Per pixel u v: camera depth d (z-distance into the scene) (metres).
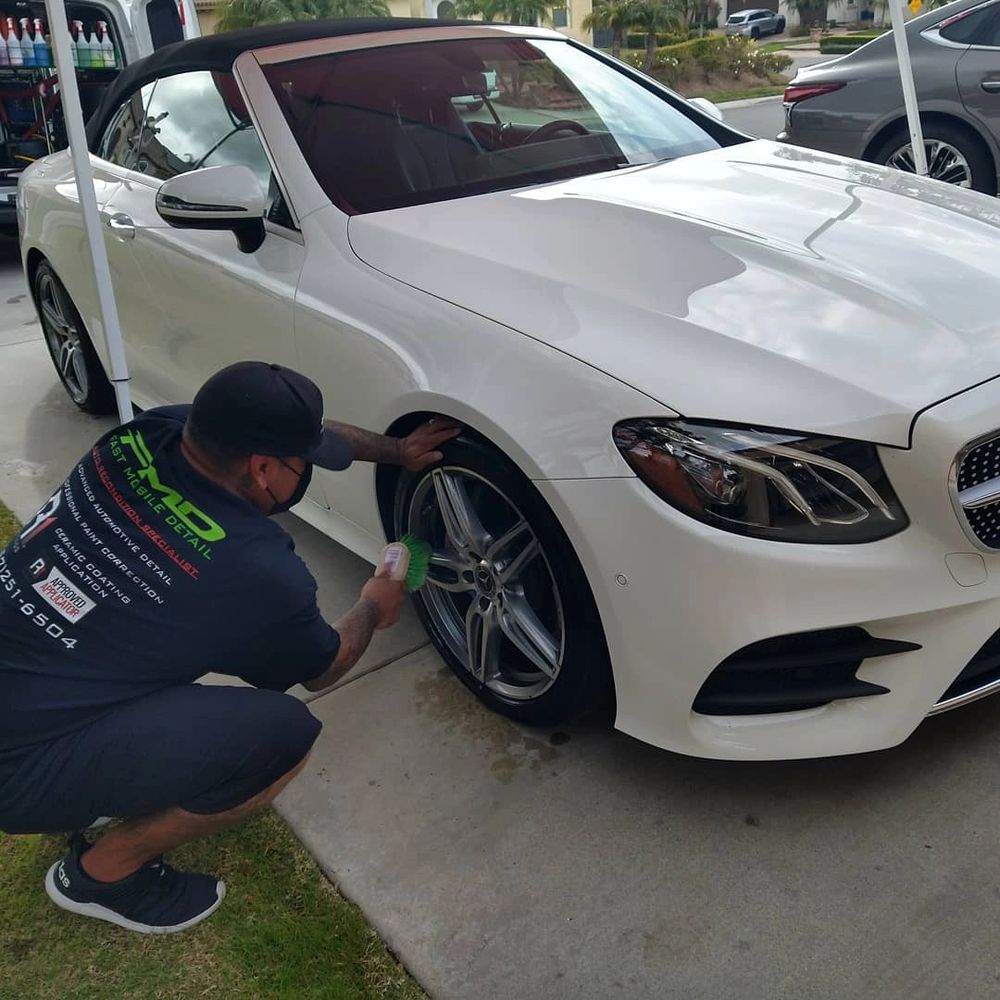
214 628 1.67
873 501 1.73
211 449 1.66
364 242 2.47
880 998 1.67
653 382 1.82
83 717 1.67
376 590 2.09
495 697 2.34
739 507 1.73
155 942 1.89
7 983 1.83
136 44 7.62
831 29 53.44
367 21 3.24
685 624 1.80
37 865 2.07
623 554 1.83
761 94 22.47
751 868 1.94
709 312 1.96
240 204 2.56
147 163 3.44
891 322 1.90
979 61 5.64
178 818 1.78
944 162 5.97
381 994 1.75
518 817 2.11
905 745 2.18
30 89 7.64
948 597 1.77
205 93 3.09
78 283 3.90
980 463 1.75
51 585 1.66
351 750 2.35
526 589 2.22
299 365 2.58
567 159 2.93
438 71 3.05
